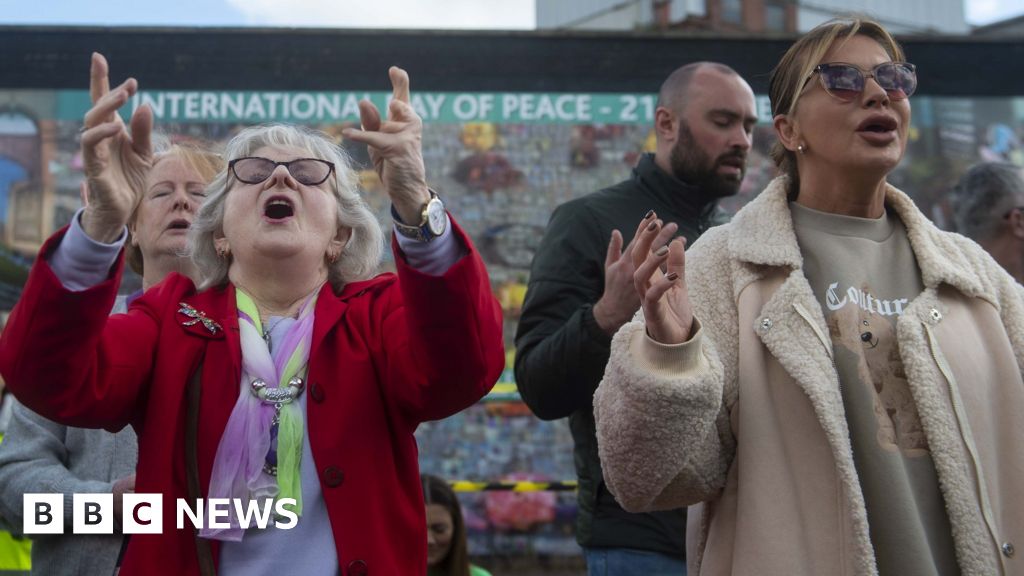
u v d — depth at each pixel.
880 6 19.80
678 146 3.65
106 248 1.99
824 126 2.40
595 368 2.95
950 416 2.21
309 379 2.17
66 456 2.97
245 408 2.14
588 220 3.47
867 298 2.33
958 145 10.64
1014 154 10.68
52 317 1.96
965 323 2.34
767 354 2.27
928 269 2.36
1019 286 2.50
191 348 2.20
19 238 9.74
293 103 10.04
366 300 2.32
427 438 9.27
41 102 9.93
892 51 2.48
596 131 10.25
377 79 10.15
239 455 2.11
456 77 10.20
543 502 9.16
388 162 2.06
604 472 2.24
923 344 2.25
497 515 9.11
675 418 2.09
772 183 2.50
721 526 2.27
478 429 9.34
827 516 2.13
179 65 10.02
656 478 2.15
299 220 2.29
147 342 2.21
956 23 20.30
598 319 2.91
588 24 19.14
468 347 2.12
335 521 2.09
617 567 3.06
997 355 2.33
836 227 2.43
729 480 2.28
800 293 2.27
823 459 2.16
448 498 4.30
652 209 3.61
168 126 9.89
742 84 3.74
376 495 2.14
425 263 2.11
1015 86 10.76
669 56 10.35
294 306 2.32
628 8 18.77
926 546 2.12
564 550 9.10
